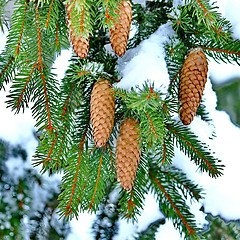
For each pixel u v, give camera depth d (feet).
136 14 5.03
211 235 5.61
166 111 4.85
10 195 5.62
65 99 4.99
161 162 5.16
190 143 5.20
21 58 4.80
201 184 5.60
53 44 4.83
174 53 4.87
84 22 4.53
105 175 5.10
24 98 4.91
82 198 5.09
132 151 4.79
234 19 5.24
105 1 4.51
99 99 4.74
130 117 4.87
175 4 4.93
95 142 4.72
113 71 4.91
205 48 4.94
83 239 5.62
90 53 5.00
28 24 4.79
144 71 4.83
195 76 4.77
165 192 5.45
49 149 4.91
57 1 4.74
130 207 5.12
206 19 4.64
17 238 5.55
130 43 5.05
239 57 4.93
